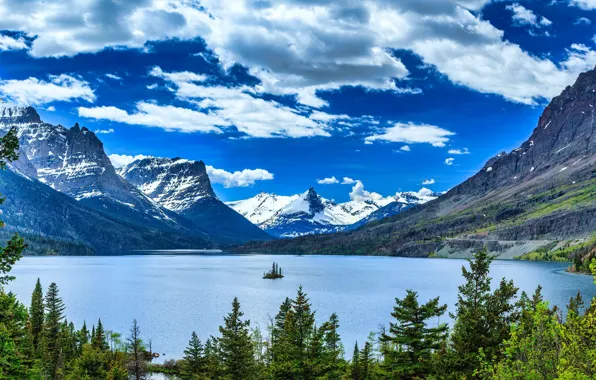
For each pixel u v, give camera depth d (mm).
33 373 52719
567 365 31984
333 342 94000
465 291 61688
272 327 119188
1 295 37438
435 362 59969
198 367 103938
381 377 75188
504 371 36594
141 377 109500
